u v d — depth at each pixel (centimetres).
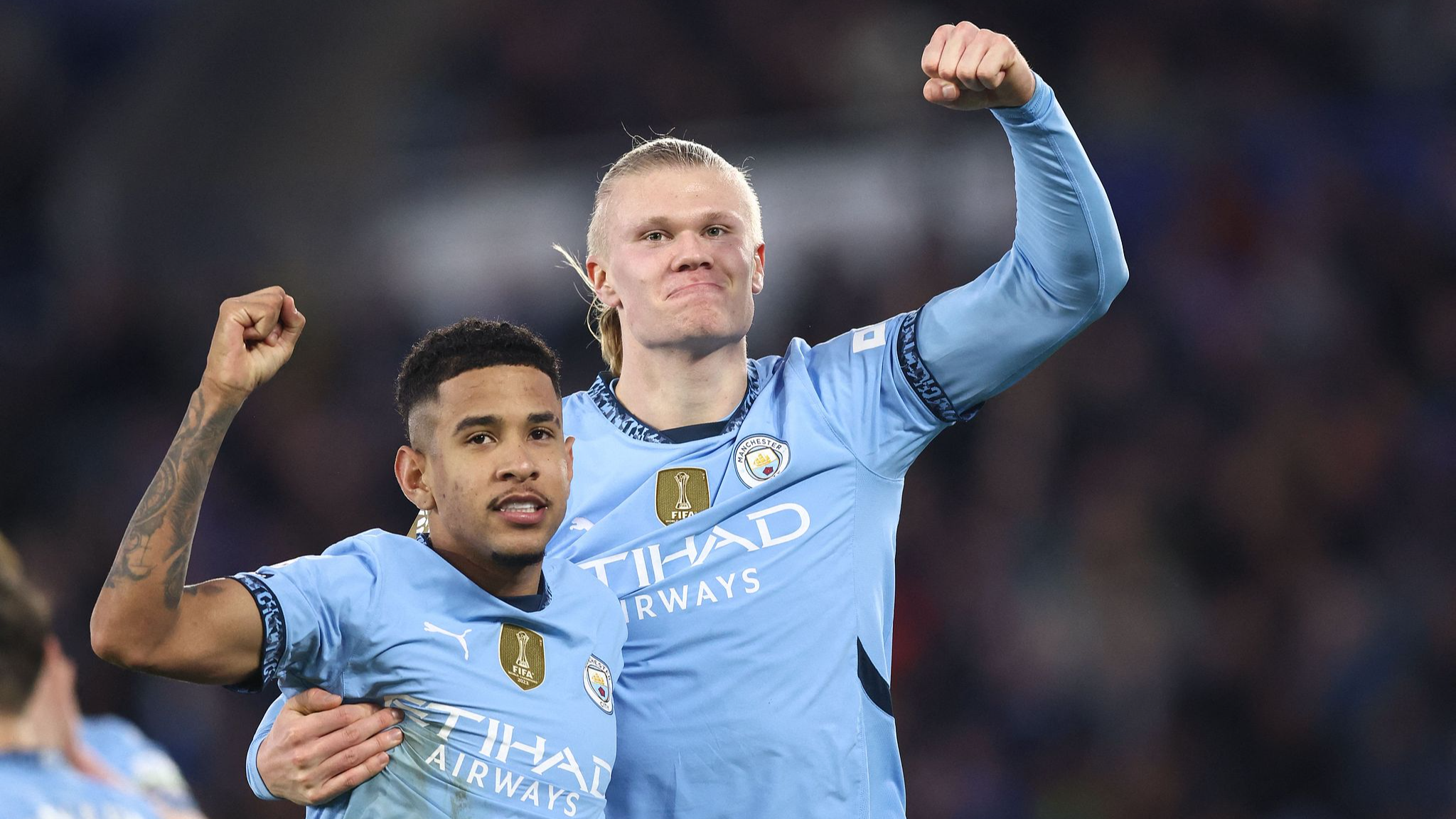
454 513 1163
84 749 1174
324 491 4241
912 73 5022
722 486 1300
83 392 4497
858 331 1377
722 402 1340
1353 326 4488
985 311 1291
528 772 1143
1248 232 4566
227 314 1069
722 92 5206
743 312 1320
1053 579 3878
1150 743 3659
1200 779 3672
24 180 5103
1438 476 4209
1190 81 4969
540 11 5284
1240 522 4059
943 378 1312
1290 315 4444
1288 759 3703
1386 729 3722
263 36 4966
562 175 4753
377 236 4756
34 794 1067
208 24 4988
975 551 3934
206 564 3969
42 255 5025
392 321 4603
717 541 1282
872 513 1311
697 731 1249
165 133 4978
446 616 1162
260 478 4203
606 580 1280
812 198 4506
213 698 3428
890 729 1295
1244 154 4706
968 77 1184
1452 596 3941
